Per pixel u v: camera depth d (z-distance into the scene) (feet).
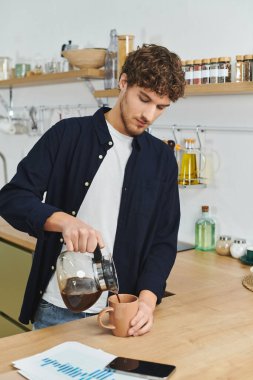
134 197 5.48
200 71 7.64
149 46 4.85
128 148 5.51
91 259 4.50
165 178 5.66
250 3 7.56
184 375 3.81
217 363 4.02
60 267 4.53
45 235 4.87
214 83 7.37
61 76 10.12
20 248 8.73
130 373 3.76
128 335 4.49
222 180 8.24
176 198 5.74
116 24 9.89
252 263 7.41
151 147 5.65
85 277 4.42
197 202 8.70
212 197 8.43
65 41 11.26
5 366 3.92
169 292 6.16
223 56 8.04
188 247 8.52
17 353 4.15
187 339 4.47
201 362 4.04
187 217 8.89
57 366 3.87
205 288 6.01
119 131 5.45
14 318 8.96
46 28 11.80
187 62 7.78
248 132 7.77
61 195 5.53
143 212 5.49
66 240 4.41
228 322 4.89
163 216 5.69
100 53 9.29
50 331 4.61
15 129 12.35
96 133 5.43
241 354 4.20
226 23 7.93
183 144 8.77
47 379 3.66
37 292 5.65
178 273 6.97
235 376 3.82
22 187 5.16
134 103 4.82
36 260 5.57
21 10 12.60
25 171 5.26
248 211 7.91
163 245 5.61
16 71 11.96
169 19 8.83
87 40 10.65
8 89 13.39
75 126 5.49
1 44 13.51
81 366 3.88
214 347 4.32
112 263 4.57
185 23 8.57
